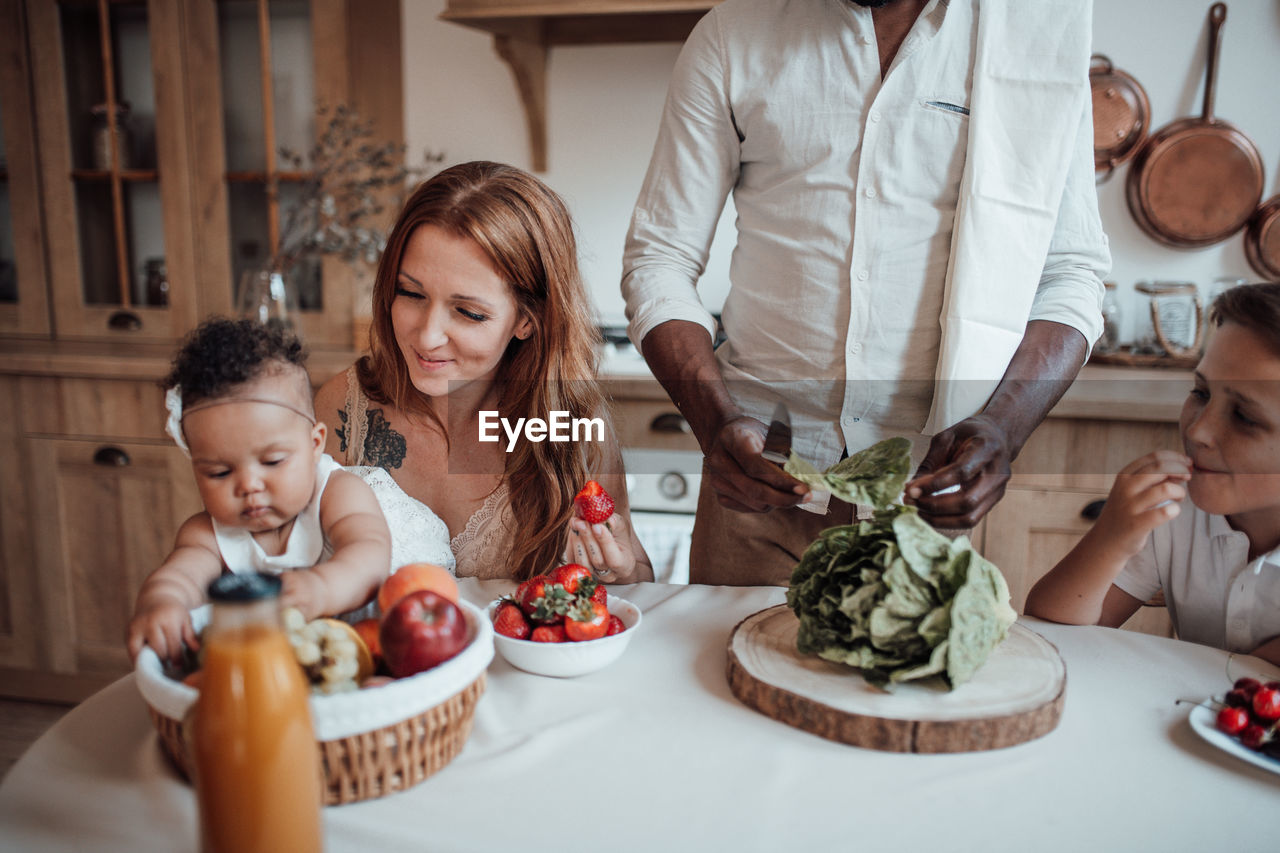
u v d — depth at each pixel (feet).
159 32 7.50
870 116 3.69
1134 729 2.52
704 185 4.20
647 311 3.98
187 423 2.64
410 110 8.00
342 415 4.05
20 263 8.02
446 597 2.55
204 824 1.71
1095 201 3.82
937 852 2.00
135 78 7.73
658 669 2.83
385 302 3.67
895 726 2.35
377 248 7.22
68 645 7.64
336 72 7.45
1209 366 3.53
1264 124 6.77
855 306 3.85
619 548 3.55
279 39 7.55
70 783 2.18
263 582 1.71
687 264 4.26
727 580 4.20
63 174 7.83
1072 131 3.54
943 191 3.72
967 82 3.62
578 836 2.02
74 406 7.29
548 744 2.38
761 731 2.48
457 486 3.88
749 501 3.15
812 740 2.43
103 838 2.00
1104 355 6.75
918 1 3.66
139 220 7.99
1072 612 3.36
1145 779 2.28
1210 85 6.70
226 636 1.67
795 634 2.91
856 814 2.12
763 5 3.90
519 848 1.97
